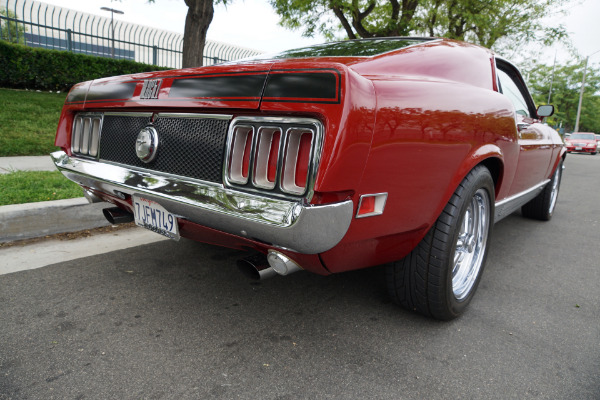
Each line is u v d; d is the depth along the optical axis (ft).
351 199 4.77
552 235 13.26
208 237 5.93
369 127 4.62
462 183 6.45
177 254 9.57
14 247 9.45
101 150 7.20
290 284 8.30
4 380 5.10
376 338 6.48
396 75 5.80
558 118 151.23
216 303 7.36
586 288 8.93
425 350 6.22
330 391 5.20
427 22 43.50
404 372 5.66
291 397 5.06
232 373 5.46
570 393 5.37
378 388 5.30
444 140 5.72
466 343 6.48
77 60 32.37
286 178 4.71
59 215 10.32
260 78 4.90
